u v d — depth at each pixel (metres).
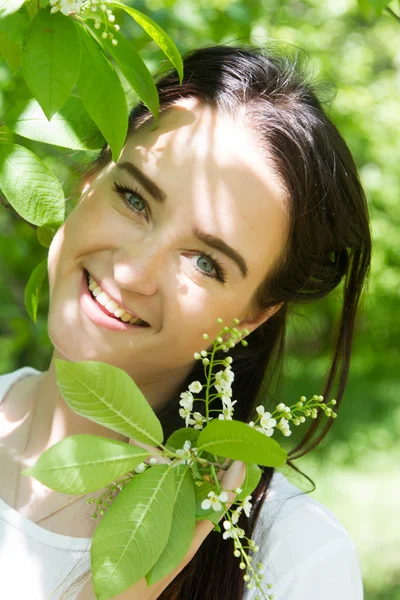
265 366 1.48
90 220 1.22
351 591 1.31
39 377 1.48
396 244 4.82
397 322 5.28
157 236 1.18
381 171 4.80
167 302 1.20
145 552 0.85
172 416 1.39
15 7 1.04
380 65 5.83
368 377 6.43
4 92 1.93
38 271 1.50
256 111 1.25
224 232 1.19
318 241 1.36
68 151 1.84
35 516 1.28
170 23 2.45
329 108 1.60
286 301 1.40
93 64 1.05
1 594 1.19
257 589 1.27
